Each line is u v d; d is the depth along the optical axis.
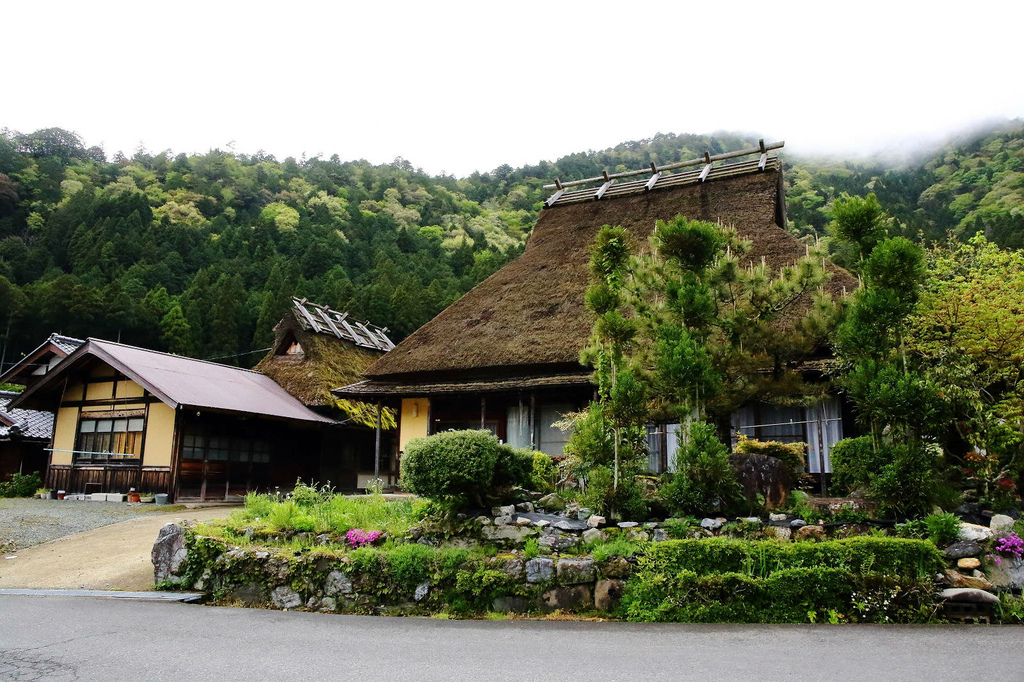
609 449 8.20
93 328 39.81
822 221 53.97
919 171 83.62
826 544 6.41
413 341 16.66
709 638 5.47
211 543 8.04
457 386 14.99
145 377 16.12
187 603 7.48
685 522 7.27
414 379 16.02
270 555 7.67
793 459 9.60
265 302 40.94
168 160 97.44
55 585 8.38
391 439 22.34
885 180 74.06
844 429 11.59
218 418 17.83
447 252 71.38
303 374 21.61
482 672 4.54
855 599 6.11
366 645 5.39
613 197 19.77
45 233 51.88
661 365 8.27
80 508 14.70
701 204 17.86
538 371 14.70
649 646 5.22
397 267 56.50
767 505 7.62
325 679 4.43
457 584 6.83
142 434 17.17
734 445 11.20
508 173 119.88
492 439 8.11
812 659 4.74
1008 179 59.41
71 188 72.69
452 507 8.02
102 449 17.91
